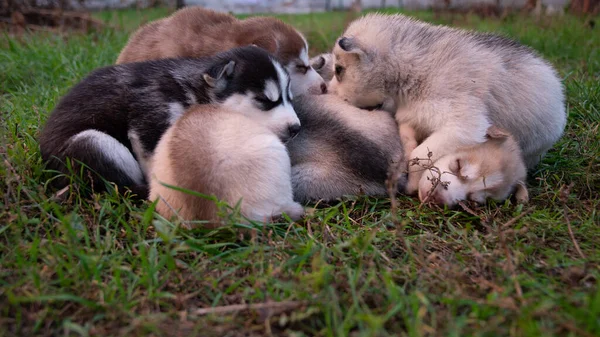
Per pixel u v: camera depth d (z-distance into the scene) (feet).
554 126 3.89
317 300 2.96
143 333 2.89
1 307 2.96
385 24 3.97
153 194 3.43
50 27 6.54
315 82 4.14
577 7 7.28
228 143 3.36
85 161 3.52
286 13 8.71
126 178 3.57
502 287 3.05
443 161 3.69
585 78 4.96
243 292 3.07
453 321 2.89
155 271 3.10
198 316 2.99
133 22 6.88
